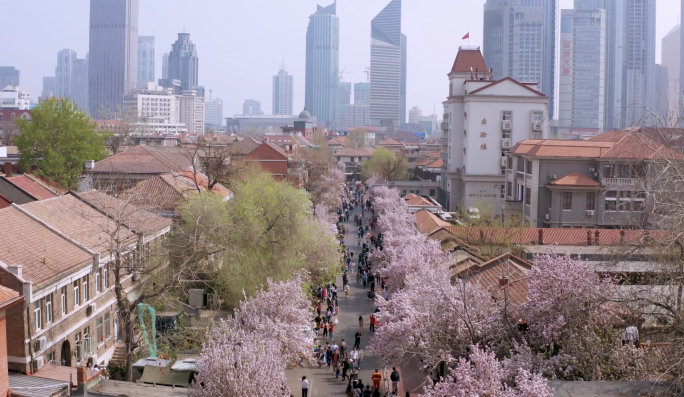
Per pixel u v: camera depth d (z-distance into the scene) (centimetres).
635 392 2589
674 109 4269
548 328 3188
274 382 3262
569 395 2559
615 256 3412
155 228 5603
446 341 3572
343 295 7331
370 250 8969
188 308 5294
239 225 5822
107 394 3409
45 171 8962
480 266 5056
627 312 3284
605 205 8175
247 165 9719
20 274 3525
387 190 13250
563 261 3416
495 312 3553
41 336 3653
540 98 12481
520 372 2722
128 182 7862
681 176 2983
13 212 4281
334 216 11569
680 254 3012
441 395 2817
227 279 5322
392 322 3941
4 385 3061
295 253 6075
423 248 5859
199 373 3244
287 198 6094
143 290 4894
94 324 4397
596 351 3089
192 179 7994
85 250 4356
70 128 9306
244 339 3584
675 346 2867
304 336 4441
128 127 14938
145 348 4412
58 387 3269
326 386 4622
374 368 5047
